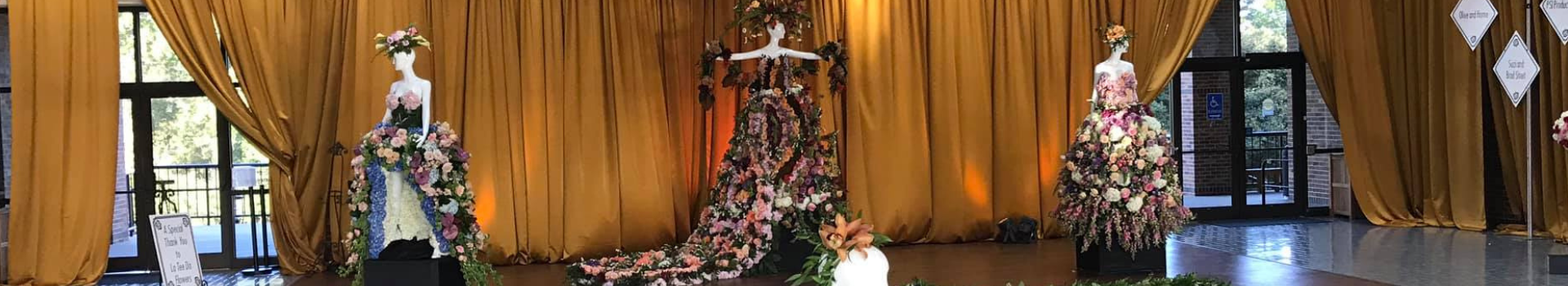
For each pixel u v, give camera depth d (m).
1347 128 9.27
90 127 6.91
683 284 6.42
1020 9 8.41
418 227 5.74
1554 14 7.68
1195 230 8.93
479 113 7.34
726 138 8.02
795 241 6.84
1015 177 8.41
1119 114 6.46
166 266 5.03
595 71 7.57
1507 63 8.05
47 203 6.82
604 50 7.64
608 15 7.63
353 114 7.13
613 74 7.62
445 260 5.72
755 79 7.00
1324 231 8.80
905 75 8.13
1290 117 9.77
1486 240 8.16
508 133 7.43
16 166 6.79
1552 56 8.26
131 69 7.36
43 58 6.79
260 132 7.11
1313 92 9.80
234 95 7.08
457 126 7.30
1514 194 8.80
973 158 8.34
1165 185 6.47
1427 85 9.11
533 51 7.46
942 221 8.27
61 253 6.87
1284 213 9.84
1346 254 7.48
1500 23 8.57
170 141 7.44
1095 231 6.55
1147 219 6.44
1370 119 9.24
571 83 7.54
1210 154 9.60
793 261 6.86
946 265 7.29
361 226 5.71
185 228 5.16
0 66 7.20
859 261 3.00
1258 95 9.70
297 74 7.19
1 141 7.21
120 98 7.34
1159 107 9.46
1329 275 6.59
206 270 7.51
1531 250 7.61
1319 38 9.21
